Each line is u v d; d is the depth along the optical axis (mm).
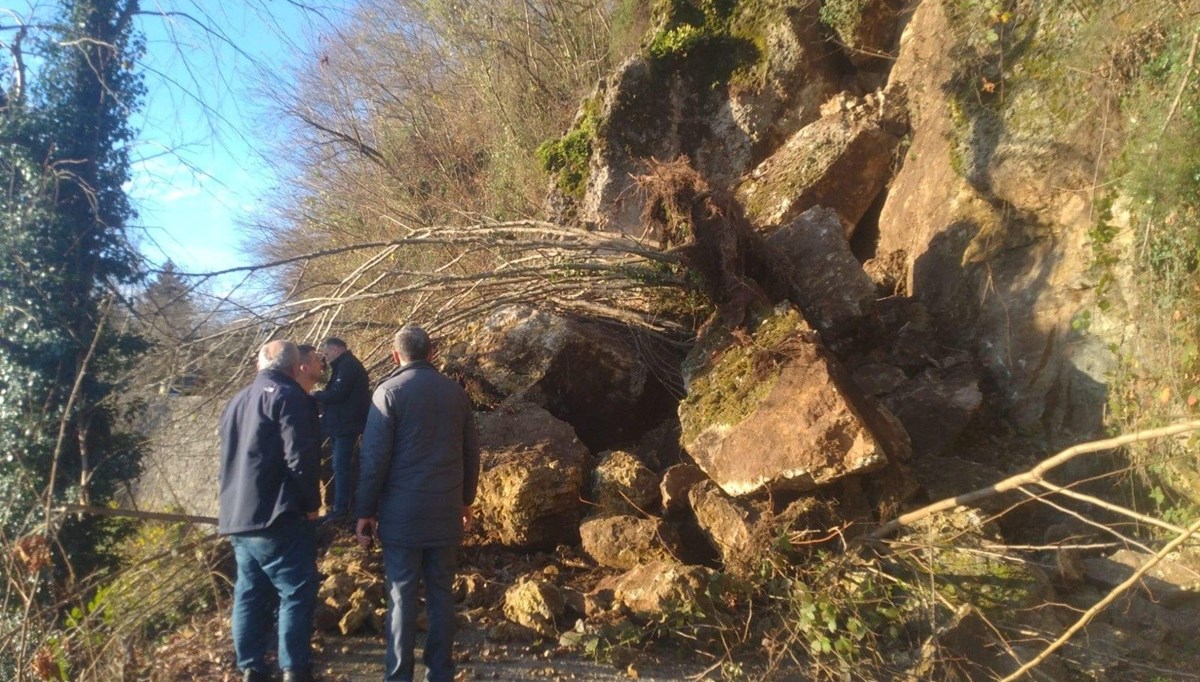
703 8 10742
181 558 5520
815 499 5492
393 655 4316
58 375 7059
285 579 4391
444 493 4406
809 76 10109
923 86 9047
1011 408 6902
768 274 7191
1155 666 4773
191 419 6742
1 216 7332
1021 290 7176
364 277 10945
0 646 5141
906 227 8648
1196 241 5703
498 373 7301
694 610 4930
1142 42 6457
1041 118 7500
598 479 6137
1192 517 5492
